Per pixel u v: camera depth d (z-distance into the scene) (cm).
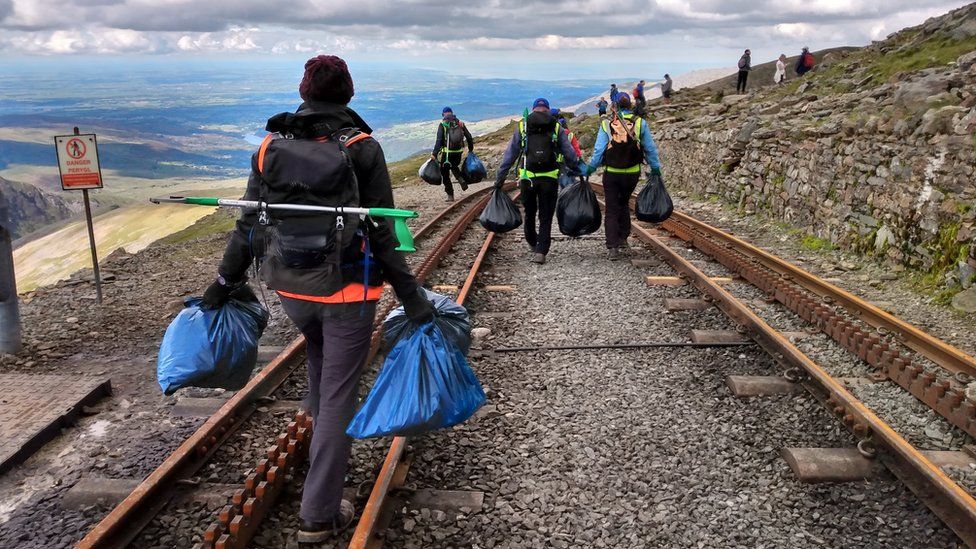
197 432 364
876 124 905
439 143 1549
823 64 2473
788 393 453
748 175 1334
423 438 393
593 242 1016
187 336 314
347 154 259
